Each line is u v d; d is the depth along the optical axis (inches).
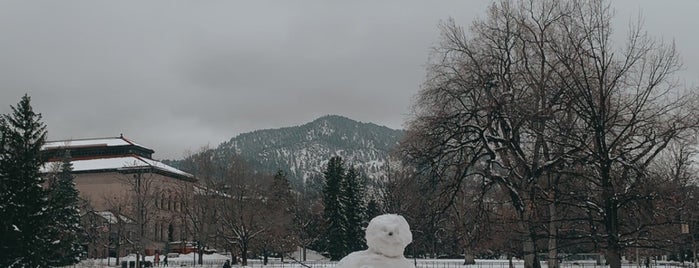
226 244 3070.9
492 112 1460.4
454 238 2504.9
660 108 1311.5
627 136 1283.2
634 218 1376.7
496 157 1531.7
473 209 1769.2
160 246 3681.1
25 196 1557.6
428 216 1606.8
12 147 1587.1
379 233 398.0
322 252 3654.0
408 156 1553.9
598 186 1317.7
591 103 1282.0
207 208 2982.3
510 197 1553.9
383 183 3184.1
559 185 1455.5
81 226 2829.7
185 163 3486.7
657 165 1798.7
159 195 3641.7
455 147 1533.0
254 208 2866.6
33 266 1545.3
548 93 1418.6
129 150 4387.3
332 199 3373.5
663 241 1302.9
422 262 2514.8
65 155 3097.9
